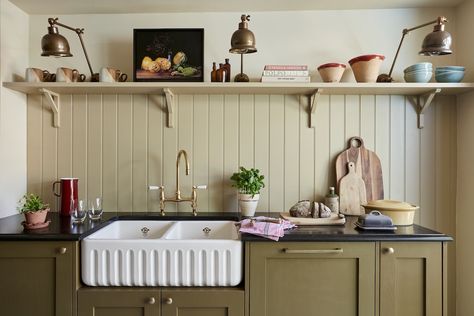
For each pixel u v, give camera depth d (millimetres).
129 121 2043
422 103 1988
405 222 1633
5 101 1827
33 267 1419
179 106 2043
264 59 2033
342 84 1772
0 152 1789
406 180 2006
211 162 2043
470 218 1855
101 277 1418
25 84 1792
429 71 1790
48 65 2049
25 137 2020
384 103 2016
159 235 1885
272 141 2039
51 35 1697
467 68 1875
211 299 1414
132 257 1423
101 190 2043
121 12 2037
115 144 2041
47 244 1415
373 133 2020
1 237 1407
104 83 1794
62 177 2039
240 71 2021
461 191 1942
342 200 1974
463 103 1931
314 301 1430
